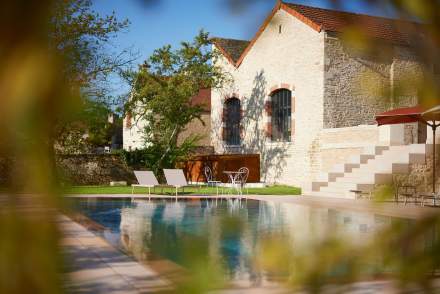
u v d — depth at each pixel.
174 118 30.08
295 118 28.14
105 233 10.54
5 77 0.55
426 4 0.65
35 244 0.57
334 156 25.33
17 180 0.58
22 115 0.55
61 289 0.57
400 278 0.67
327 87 26.20
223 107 34.31
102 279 2.80
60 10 0.57
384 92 0.70
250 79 31.84
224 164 31.44
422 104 0.70
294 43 28.08
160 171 31.12
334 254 0.67
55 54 0.58
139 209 16.84
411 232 0.68
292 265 0.67
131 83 28.08
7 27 0.54
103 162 30.17
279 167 29.41
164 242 8.75
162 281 0.72
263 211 15.37
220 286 0.68
